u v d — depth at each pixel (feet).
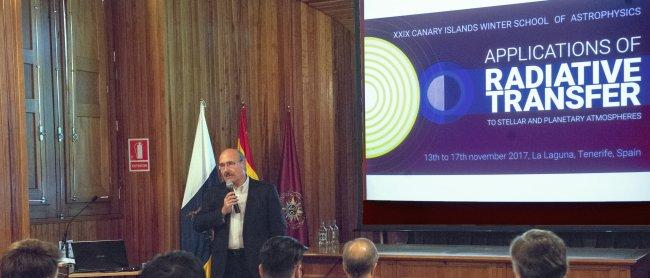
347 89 22.77
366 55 18.04
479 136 16.85
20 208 11.84
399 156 17.65
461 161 17.02
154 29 17.44
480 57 16.85
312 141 21.53
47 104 15.83
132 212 17.58
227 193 13.84
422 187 17.43
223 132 19.15
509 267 14.66
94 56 17.16
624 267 13.67
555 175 16.12
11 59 11.80
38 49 15.64
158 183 17.35
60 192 16.02
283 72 20.88
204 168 17.74
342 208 22.45
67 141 16.24
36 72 15.55
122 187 17.67
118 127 17.67
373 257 8.48
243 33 19.88
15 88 11.83
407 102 17.62
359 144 18.07
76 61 16.58
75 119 16.48
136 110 17.57
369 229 17.87
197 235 17.48
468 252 15.79
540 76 16.26
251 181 14.06
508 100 16.57
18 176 11.83
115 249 14.85
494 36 16.71
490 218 16.74
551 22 16.16
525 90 16.40
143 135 17.49
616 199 15.62
